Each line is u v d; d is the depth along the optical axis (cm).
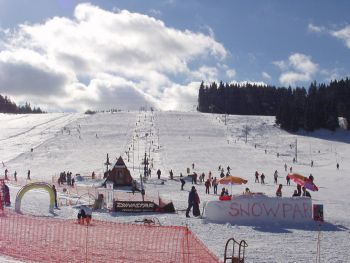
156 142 9844
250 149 9469
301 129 13425
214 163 7888
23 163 7750
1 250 1296
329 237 2067
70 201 3077
